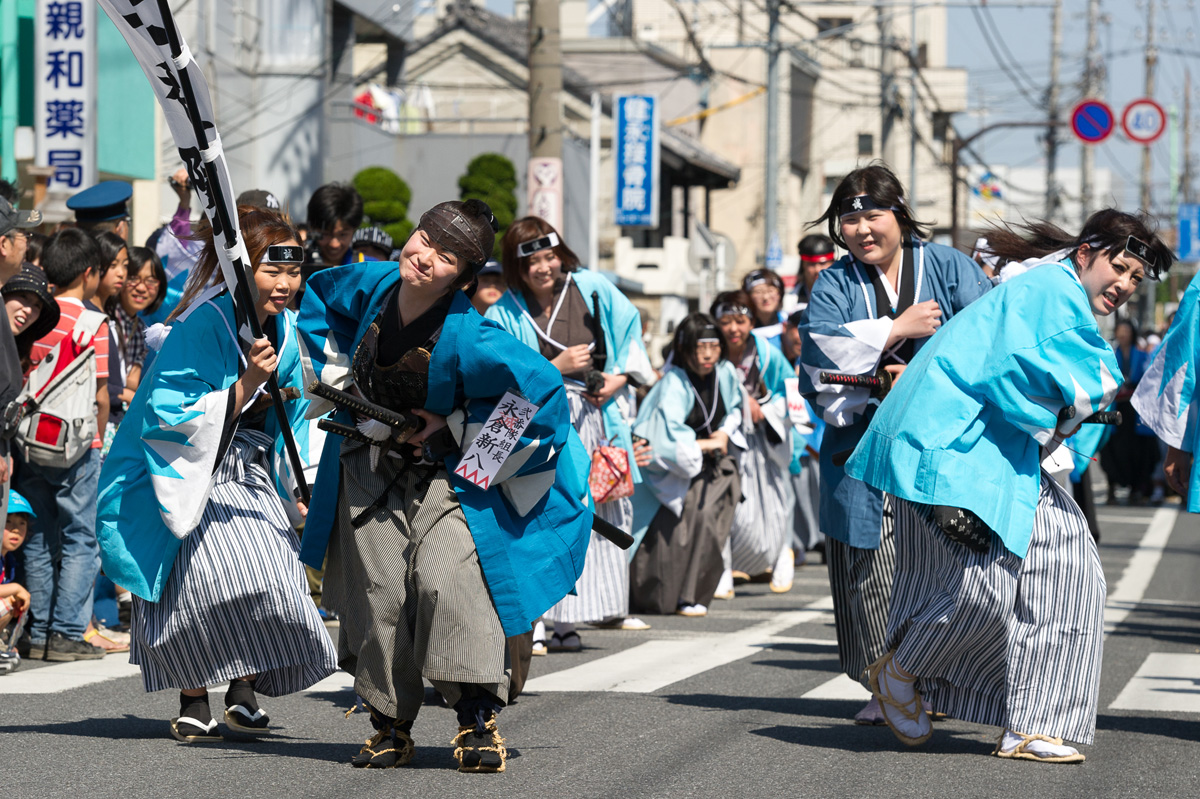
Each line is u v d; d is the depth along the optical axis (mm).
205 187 6363
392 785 6051
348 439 6238
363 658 6246
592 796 5922
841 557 7645
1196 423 7504
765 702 8273
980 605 6500
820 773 6438
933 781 6297
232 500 6887
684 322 12516
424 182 41625
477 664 6035
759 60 61969
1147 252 6605
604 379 10141
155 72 6164
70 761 6504
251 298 6555
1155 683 9086
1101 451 25812
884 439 6594
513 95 48812
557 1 21234
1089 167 64000
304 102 34500
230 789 5953
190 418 6551
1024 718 6594
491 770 6309
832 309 7465
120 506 6750
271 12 34250
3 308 7219
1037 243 7367
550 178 21391
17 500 8984
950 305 7527
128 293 10664
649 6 62406
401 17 44719
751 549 13828
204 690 7082
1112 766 6648
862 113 72875
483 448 6012
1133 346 25656
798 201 67312
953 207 49312
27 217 7492
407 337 6004
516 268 9922
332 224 10609
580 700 8266
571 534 6363
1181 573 15758
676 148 48188
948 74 78938
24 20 24094
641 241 51156
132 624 6867
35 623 9711
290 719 7699
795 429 15062
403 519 6180
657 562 12258
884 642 7051
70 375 9344
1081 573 6562
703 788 6121
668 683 8883
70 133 18781
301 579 6926
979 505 6363
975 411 6461
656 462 12195
